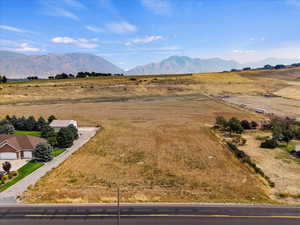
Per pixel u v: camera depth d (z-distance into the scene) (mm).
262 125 65938
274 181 32688
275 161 40469
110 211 23719
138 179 33219
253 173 35469
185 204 25328
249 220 22266
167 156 42875
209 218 22531
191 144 50125
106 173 35281
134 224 21438
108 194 28141
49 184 31109
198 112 86812
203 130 61875
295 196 28234
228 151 45688
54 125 56625
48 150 40188
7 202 25797
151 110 91188
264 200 26859
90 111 88312
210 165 38688
